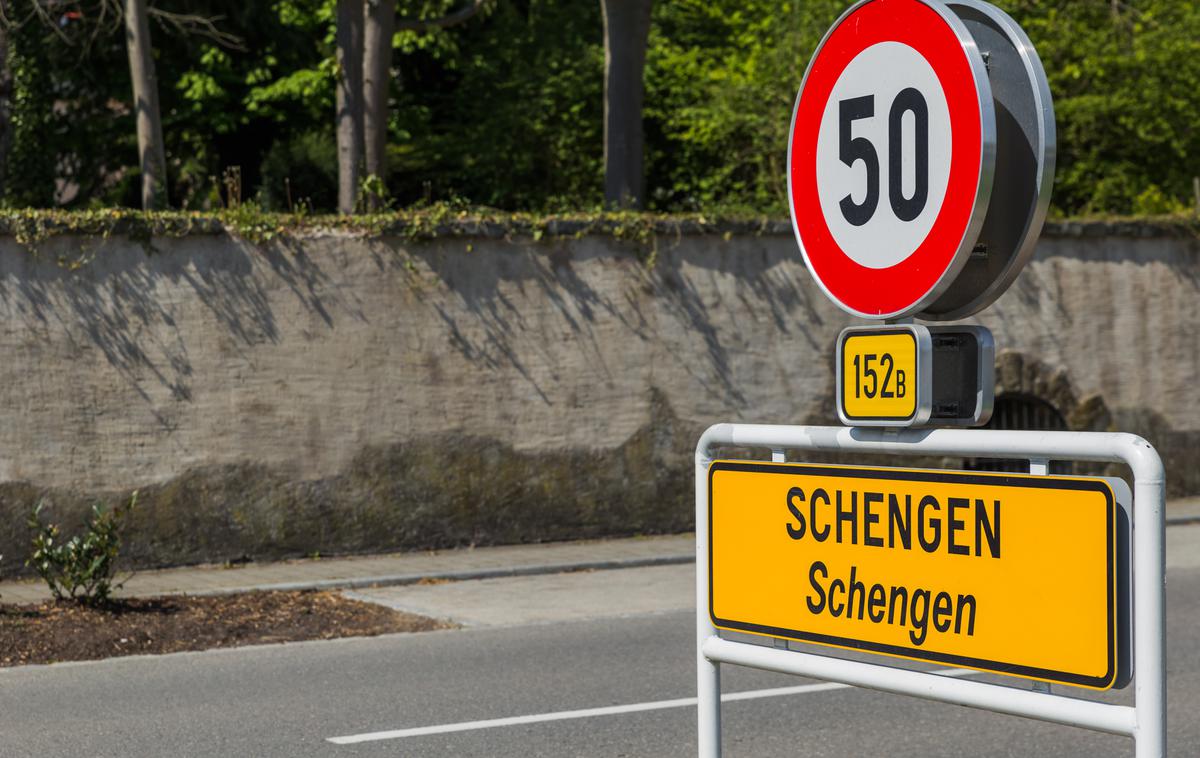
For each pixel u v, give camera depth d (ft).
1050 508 14.23
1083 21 118.32
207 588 54.90
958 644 15.08
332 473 62.49
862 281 16.63
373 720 34.32
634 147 82.58
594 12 139.13
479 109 140.05
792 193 17.78
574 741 32.01
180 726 33.86
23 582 56.90
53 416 58.08
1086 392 78.89
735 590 17.65
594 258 67.26
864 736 32.63
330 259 62.34
